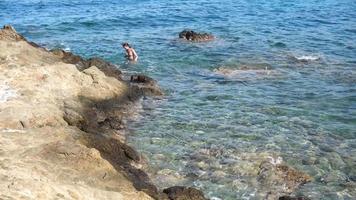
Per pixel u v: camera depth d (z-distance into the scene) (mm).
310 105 23297
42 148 15133
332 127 20734
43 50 26703
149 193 14586
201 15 49062
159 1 58969
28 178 12711
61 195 12305
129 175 15703
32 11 51688
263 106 23062
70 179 13789
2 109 17828
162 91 25219
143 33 40000
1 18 47375
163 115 22031
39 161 14297
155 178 16453
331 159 17859
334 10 52344
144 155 18062
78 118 19016
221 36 38625
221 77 27844
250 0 60500
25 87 20500
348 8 53781
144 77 26031
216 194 15547
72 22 44438
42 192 12078
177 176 16625
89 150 15133
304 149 18594
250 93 24984
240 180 16344
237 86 26188
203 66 30016
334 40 37375
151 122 21203
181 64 30406
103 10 51688
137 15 48406
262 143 19031
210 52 33125
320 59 31734
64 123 18109
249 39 37531
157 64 30312
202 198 14820
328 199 15414
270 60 31281
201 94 24875
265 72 28781
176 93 25109
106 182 14266
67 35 39250
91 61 26781
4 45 24672
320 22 45125
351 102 23781
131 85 24938
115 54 32562
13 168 13297
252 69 29375
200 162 17562
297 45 35594
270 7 54781
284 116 21844
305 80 27281
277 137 19609
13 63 22672
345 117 21859
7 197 11219
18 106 18266
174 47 34656
